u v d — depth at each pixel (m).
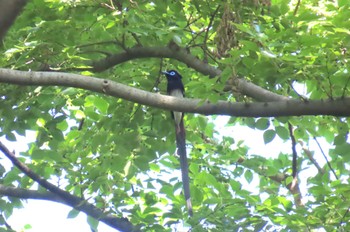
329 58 9.59
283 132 12.54
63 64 11.53
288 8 10.77
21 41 11.38
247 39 9.95
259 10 10.75
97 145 12.91
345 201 11.83
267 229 12.21
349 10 9.95
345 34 9.46
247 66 9.38
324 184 12.73
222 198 12.70
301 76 9.59
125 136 12.62
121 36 11.98
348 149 11.82
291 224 12.13
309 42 9.45
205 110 9.41
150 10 12.00
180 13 12.02
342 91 9.54
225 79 9.12
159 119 12.84
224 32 9.98
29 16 11.25
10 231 13.05
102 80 9.41
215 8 11.39
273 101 9.77
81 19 11.30
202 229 12.17
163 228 12.91
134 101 9.48
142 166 12.73
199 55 12.76
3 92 12.36
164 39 11.88
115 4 11.49
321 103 9.24
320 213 11.98
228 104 9.39
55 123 12.72
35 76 9.31
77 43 11.63
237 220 12.40
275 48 9.99
